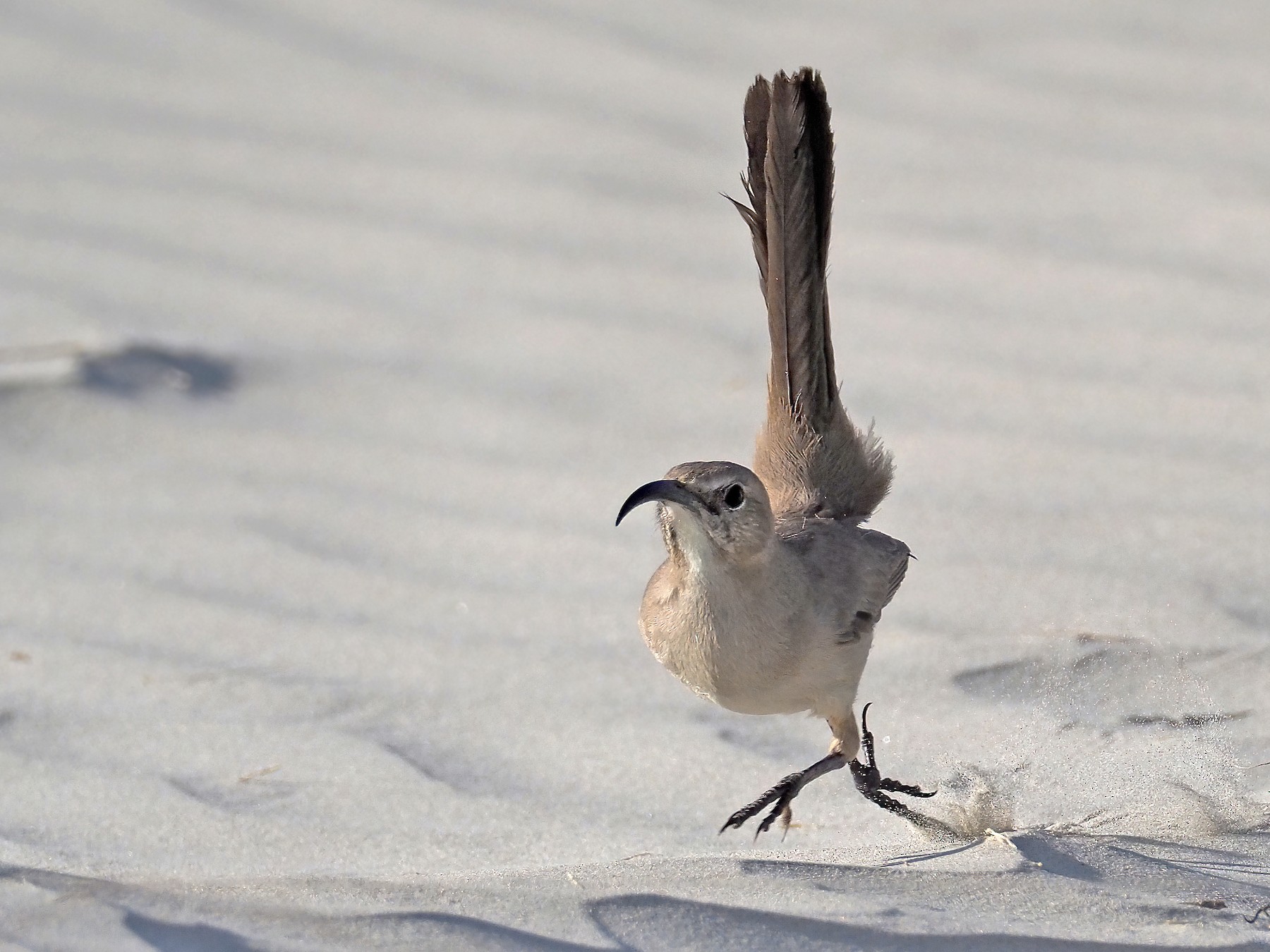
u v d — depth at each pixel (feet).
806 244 25.72
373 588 31.37
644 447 35.96
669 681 27.89
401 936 17.53
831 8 57.00
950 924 17.80
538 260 44.11
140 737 26.21
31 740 26.08
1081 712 25.52
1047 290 40.32
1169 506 31.30
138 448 36.99
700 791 24.57
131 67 53.72
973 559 30.35
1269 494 31.27
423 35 55.67
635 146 49.08
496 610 30.45
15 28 55.98
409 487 35.06
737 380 38.47
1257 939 17.54
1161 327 38.22
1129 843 20.70
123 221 45.80
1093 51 52.85
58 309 41.68
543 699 27.32
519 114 51.03
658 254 44.24
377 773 24.94
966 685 26.68
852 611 23.25
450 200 46.93
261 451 36.78
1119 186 44.98
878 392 36.63
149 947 17.28
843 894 18.66
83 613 30.68
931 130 48.49
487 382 39.06
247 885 19.24
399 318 41.83
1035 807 22.75
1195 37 53.72
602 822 23.52
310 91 52.60
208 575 32.01
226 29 56.08
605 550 32.45
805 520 24.81
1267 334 37.47
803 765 25.35
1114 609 28.14
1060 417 34.96
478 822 23.44
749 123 26.50
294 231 45.55
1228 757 23.59
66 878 19.56
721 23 56.13
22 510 34.71
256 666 28.66
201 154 49.24
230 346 40.86
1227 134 47.29
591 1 57.88
